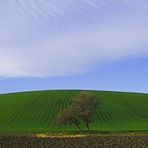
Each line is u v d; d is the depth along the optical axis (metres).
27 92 118.69
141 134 62.97
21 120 90.69
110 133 68.56
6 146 44.38
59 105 100.69
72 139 50.41
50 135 63.66
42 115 93.81
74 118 73.75
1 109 99.56
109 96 113.12
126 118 94.00
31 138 51.94
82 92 75.81
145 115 97.44
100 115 95.31
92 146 43.62
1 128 82.88
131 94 118.75
